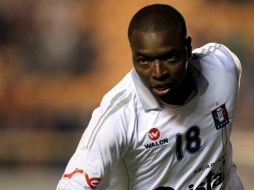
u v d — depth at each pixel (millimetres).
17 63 43844
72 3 45594
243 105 39750
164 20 10289
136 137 11133
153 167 11633
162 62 10336
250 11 46656
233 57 12281
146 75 10492
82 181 10797
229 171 12883
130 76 11398
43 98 43062
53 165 37938
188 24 46688
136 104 11156
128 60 45344
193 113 11477
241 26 46188
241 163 36562
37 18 44812
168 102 11117
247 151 37344
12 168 37406
